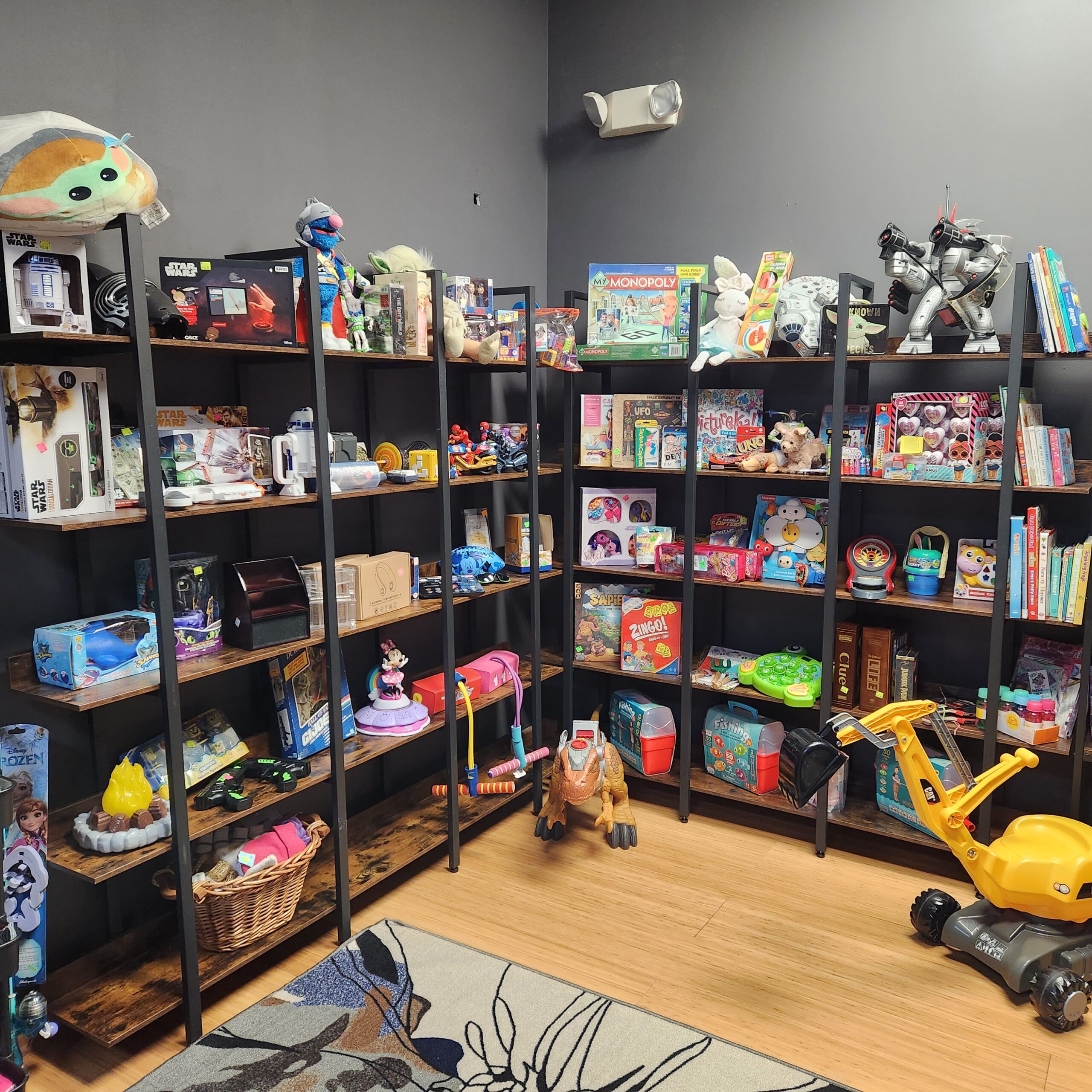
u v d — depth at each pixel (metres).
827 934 2.47
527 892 2.68
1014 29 2.67
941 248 2.58
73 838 1.97
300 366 2.57
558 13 3.47
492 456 2.86
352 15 2.66
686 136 3.26
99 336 1.72
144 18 2.12
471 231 3.20
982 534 2.88
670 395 3.14
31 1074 1.97
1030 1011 2.16
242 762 2.34
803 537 2.94
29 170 1.60
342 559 2.51
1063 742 2.58
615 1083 1.92
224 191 2.33
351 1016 2.13
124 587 2.19
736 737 3.09
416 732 2.64
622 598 3.29
